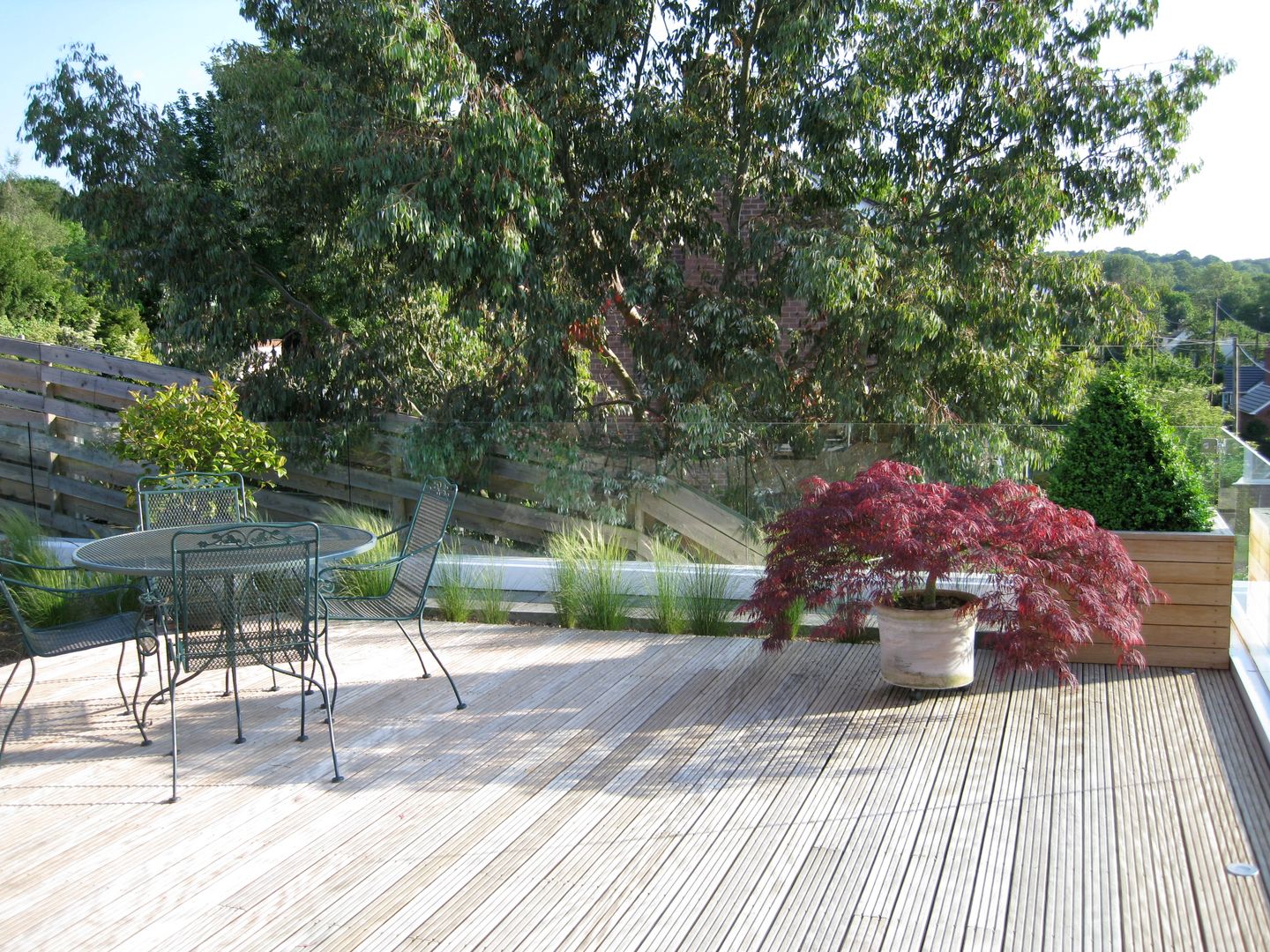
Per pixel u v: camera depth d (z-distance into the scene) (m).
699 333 8.78
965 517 4.29
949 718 4.17
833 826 3.20
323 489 7.23
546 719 4.24
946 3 8.24
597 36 8.23
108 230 8.65
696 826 3.22
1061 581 4.20
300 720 4.26
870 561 4.52
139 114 8.52
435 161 7.21
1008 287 8.48
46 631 4.04
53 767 3.81
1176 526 4.83
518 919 2.68
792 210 8.84
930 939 2.56
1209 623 4.69
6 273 16.44
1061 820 3.22
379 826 3.26
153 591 4.33
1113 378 5.05
